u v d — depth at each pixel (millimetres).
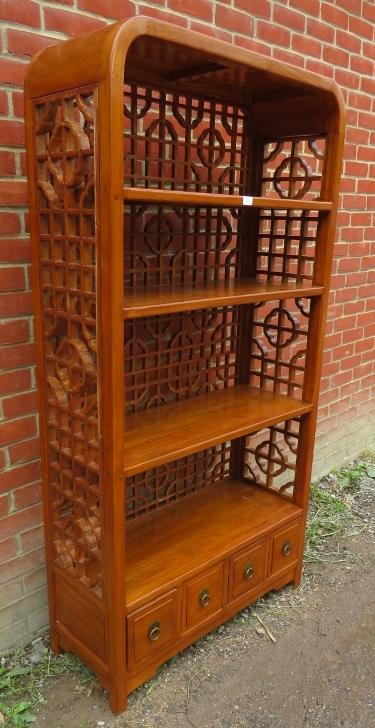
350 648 2133
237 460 2598
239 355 2508
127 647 1740
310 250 2930
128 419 2037
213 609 2035
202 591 1962
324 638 2178
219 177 2197
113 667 1736
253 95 2117
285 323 2910
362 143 3086
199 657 2059
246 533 2143
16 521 1933
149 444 1782
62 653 2020
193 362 2299
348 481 3461
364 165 3143
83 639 1852
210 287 2045
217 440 1864
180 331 2225
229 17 2188
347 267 3225
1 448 1840
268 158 2275
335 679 1989
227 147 2336
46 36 1678
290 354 2990
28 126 1528
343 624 2256
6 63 1616
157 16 1938
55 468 1766
